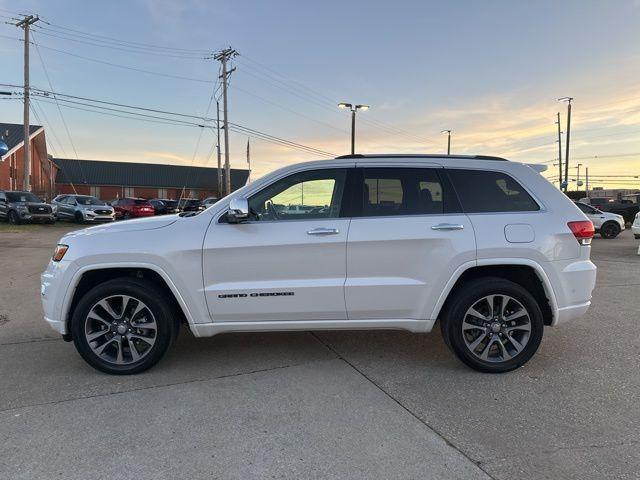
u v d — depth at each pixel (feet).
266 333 18.37
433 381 13.91
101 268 13.96
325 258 14.05
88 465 9.75
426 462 9.85
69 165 237.45
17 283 28.94
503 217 14.38
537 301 15.08
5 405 12.41
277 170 14.71
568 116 143.74
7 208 81.35
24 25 103.65
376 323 14.44
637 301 24.09
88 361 14.20
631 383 13.73
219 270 14.03
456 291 14.51
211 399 12.73
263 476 9.39
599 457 9.99
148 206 106.32
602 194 259.60
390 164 14.75
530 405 12.37
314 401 12.60
